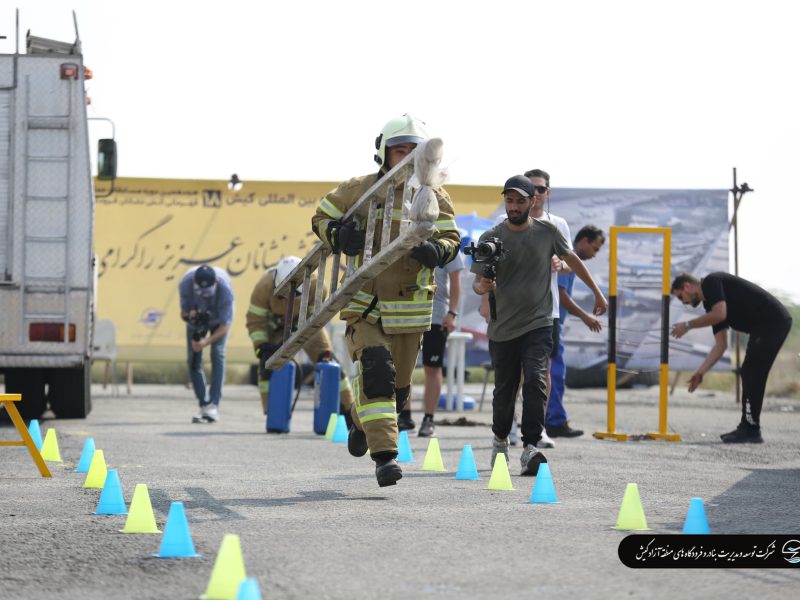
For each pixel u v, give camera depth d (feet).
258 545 49.52
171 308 213.66
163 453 94.89
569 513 59.72
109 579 43.65
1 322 122.11
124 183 213.46
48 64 123.03
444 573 43.52
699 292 119.75
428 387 117.29
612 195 205.67
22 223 122.62
